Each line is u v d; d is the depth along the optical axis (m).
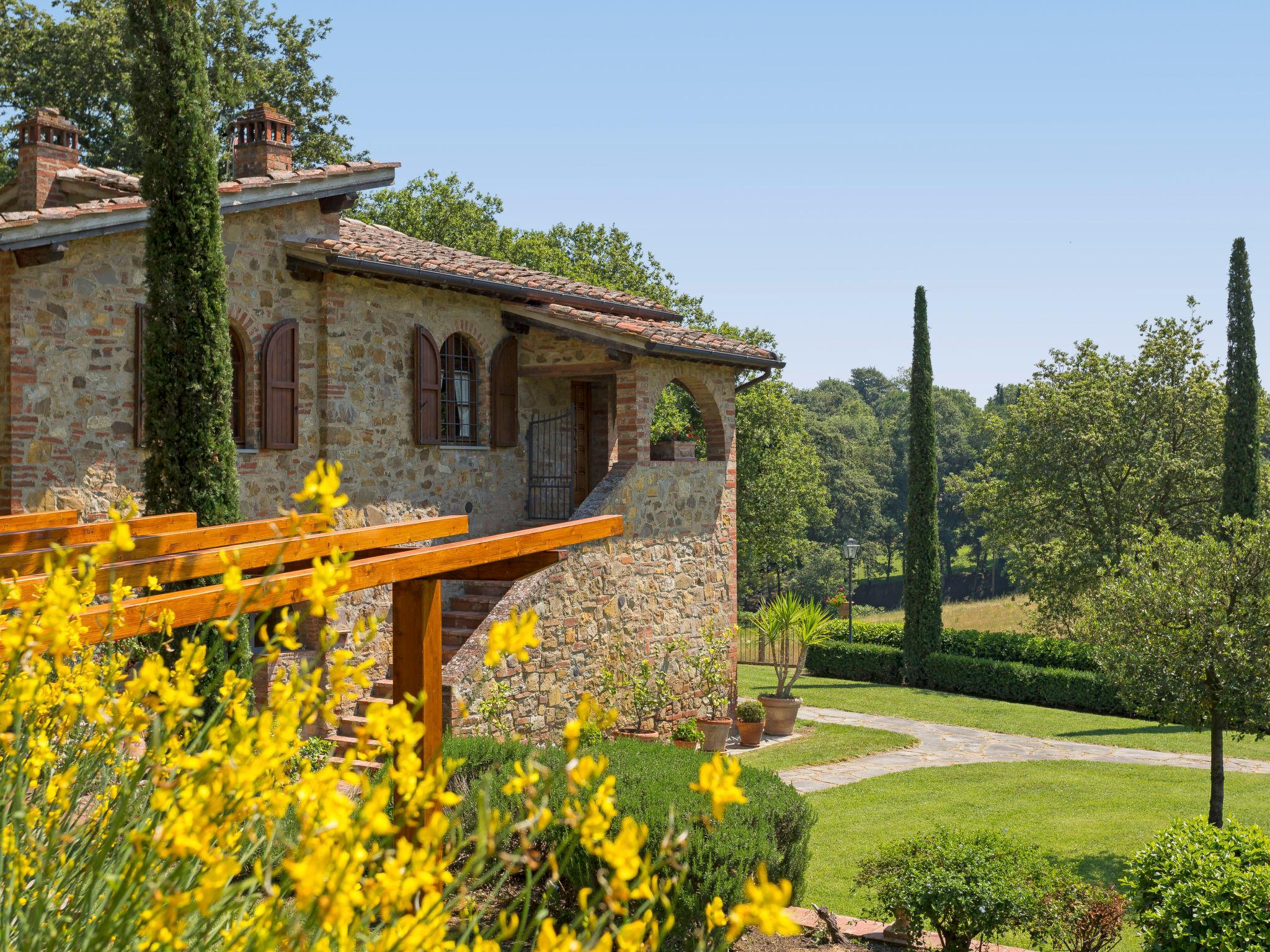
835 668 25.78
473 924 1.64
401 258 12.55
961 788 14.02
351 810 1.60
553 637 13.15
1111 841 11.57
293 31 26.28
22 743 2.21
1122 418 25.23
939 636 24.69
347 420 12.58
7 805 2.01
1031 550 25.72
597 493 14.23
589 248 31.91
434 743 5.19
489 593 14.04
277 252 11.92
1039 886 7.18
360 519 12.71
